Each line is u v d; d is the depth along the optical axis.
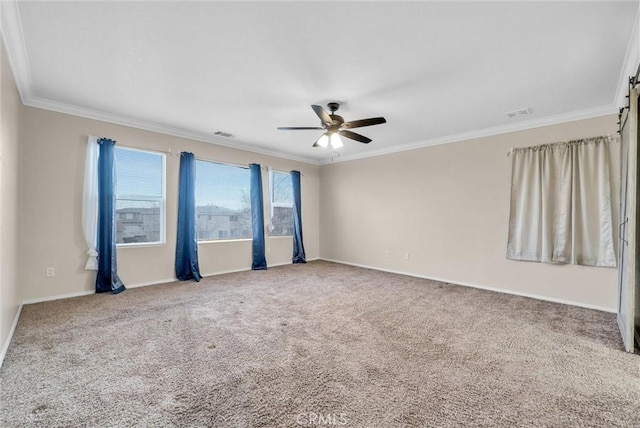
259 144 5.28
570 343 2.47
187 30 2.07
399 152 5.36
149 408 1.61
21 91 2.97
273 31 2.07
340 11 1.86
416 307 3.39
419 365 2.09
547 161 3.72
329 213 6.62
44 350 2.25
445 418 1.55
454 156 4.64
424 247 5.00
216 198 5.11
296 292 3.97
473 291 4.13
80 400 1.67
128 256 4.08
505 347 2.39
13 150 2.63
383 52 2.33
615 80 2.74
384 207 5.59
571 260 3.53
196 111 3.64
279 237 6.05
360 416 1.56
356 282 4.58
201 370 2.00
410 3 1.79
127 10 1.86
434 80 2.79
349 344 2.41
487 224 4.29
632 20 1.91
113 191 3.81
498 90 2.99
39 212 3.36
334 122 3.20
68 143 3.56
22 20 1.95
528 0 1.75
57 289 3.50
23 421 1.50
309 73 2.67
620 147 3.05
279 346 2.37
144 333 2.58
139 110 3.62
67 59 2.45
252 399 1.70
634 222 2.34
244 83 2.88
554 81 2.78
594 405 1.68
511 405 1.67
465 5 1.80
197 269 4.64
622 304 2.70
